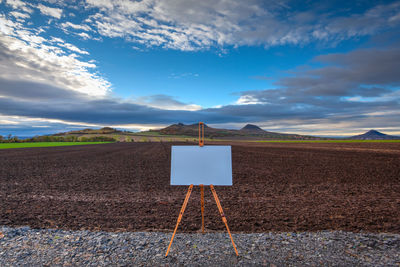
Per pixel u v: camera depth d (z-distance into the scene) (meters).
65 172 13.55
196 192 8.67
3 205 6.91
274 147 39.97
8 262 3.48
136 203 7.18
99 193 8.49
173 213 6.16
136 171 14.03
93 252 3.79
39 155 25.22
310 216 5.82
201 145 4.18
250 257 3.63
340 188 9.08
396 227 5.01
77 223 5.38
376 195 7.94
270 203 7.09
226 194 8.31
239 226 5.15
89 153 28.50
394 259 3.53
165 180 11.12
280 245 4.03
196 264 3.43
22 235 4.50
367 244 4.02
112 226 5.20
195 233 4.65
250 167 15.41
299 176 11.91
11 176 12.12
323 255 3.67
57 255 3.69
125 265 3.41
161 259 3.58
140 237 4.40
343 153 25.64
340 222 5.36
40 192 8.59
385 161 18.02
